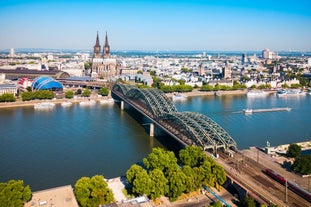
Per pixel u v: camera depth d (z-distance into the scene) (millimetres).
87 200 194625
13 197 185625
